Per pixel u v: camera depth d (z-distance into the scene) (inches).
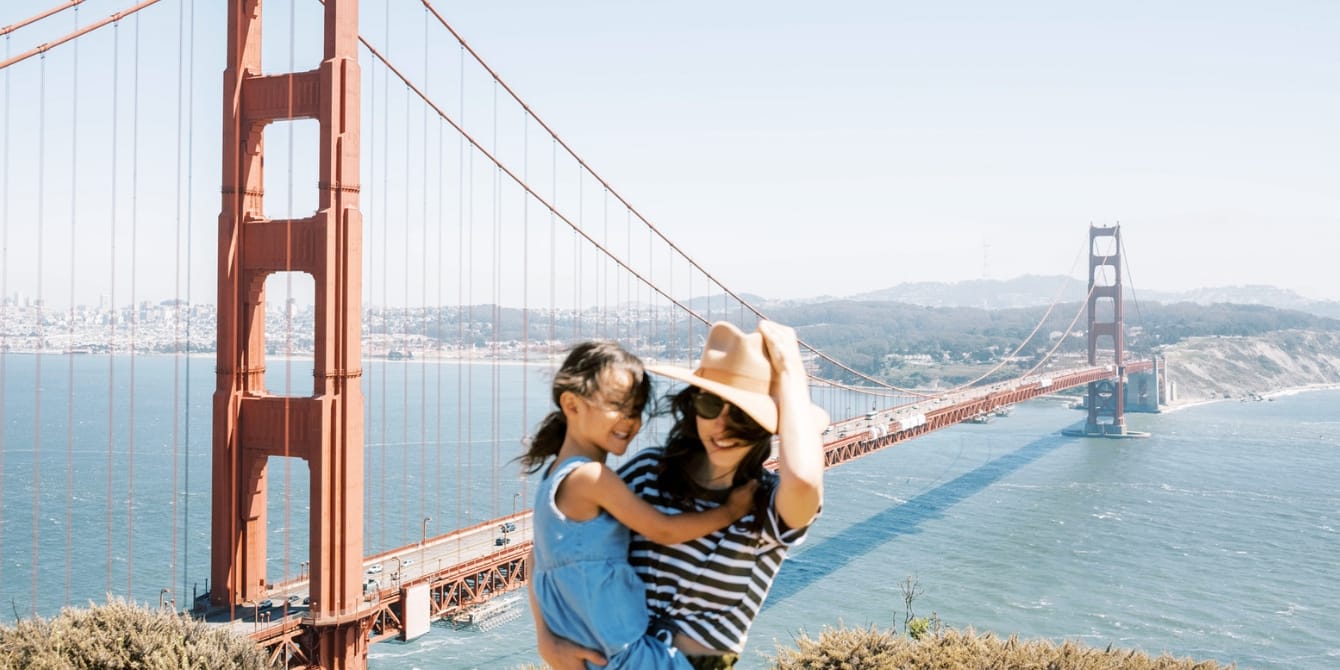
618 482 101.3
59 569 2824.8
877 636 653.9
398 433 6348.4
